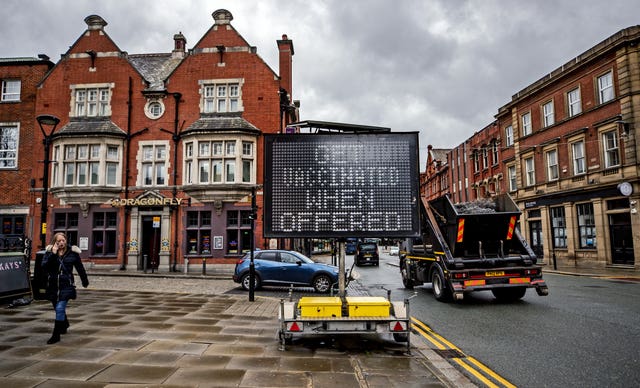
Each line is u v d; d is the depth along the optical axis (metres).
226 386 4.43
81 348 5.92
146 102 22.00
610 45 20.86
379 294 13.13
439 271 11.35
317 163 6.73
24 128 22.44
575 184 23.56
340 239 6.81
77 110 22.34
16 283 9.66
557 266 23.39
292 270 13.88
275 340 6.54
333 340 6.59
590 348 6.21
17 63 23.06
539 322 8.22
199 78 22.00
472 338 7.00
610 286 14.08
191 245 21.14
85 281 6.67
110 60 22.45
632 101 19.88
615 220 21.16
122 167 21.58
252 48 22.00
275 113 21.48
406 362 5.44
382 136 6.79
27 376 4.68
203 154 21.09
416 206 6.63
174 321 8.00
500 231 11.18
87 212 21.22
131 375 4.75
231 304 10.27
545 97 26.41
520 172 28.95
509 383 4.76
